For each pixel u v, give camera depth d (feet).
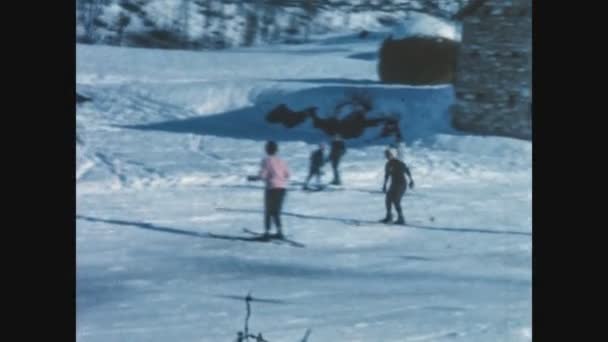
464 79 177.37
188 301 46.96
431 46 246.88
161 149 155.33
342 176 123.13
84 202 99.50
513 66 172.04
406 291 49.08
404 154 152.35
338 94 203.62
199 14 542.98
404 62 247.70
